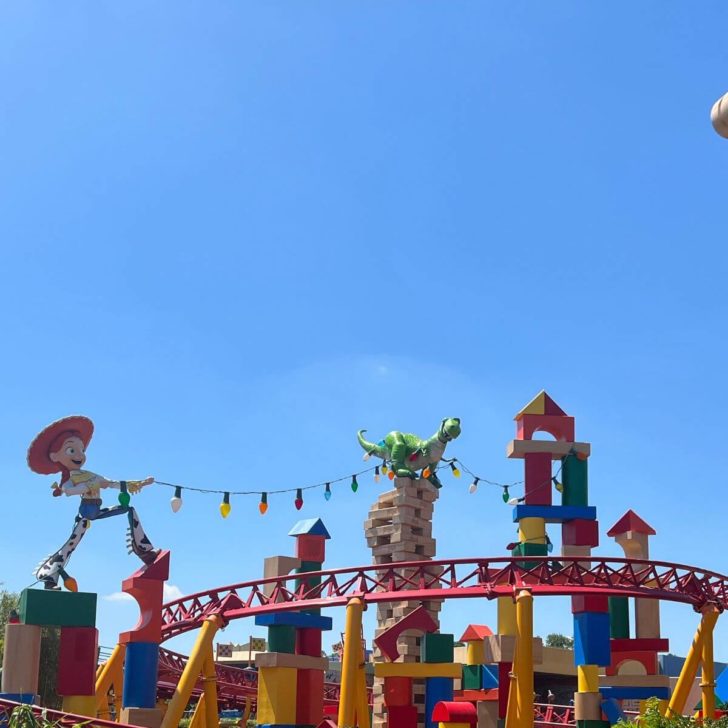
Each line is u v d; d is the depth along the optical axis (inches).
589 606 1943.9
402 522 2237.9
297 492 1817.2
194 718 1787.6
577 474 2119.8
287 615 2000.5
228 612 1883.6
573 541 2078.0
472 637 2235.5
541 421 2158.0
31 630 1533.0
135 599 1756.9
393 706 2124.8
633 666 2214.6
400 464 2283.5
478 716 2128.4
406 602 2208.4
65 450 1686.8
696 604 1908.2
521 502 2110.0
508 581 1849.2
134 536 1745.8
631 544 2234.3
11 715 1175.6
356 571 1822.1
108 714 1883.6
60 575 1622.8
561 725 2294.5
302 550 2100.1
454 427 2204.7
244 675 2551.7
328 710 2512.3
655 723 1696.6
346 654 1745.8
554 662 3380.9
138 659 1713.8
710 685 1899.6
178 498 1729.8
